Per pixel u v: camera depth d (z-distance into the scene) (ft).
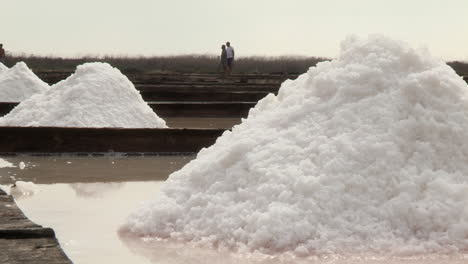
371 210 11.24
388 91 12.99
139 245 11.19
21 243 9.13
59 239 11.51
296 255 10.47
